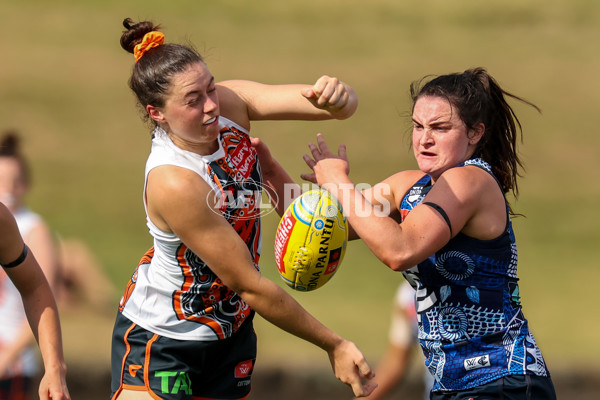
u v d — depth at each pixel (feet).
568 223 148.46
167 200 40.06
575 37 225.97
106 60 214.90
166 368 43.75
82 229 144.66
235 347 45.62
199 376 45.39
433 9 242.99
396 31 229.86
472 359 42.04
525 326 43.09
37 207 152.05
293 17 237.86
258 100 44.55
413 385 91.71
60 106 191.72
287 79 201.67
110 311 111.96
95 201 156.25
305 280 42.29
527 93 196.85
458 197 40.98
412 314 64.75
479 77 44.09
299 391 92.58
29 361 62.03
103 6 242.78
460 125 42.52
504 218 42.50
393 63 211.00
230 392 45.88
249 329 46.32
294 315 40.37
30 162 168.14
